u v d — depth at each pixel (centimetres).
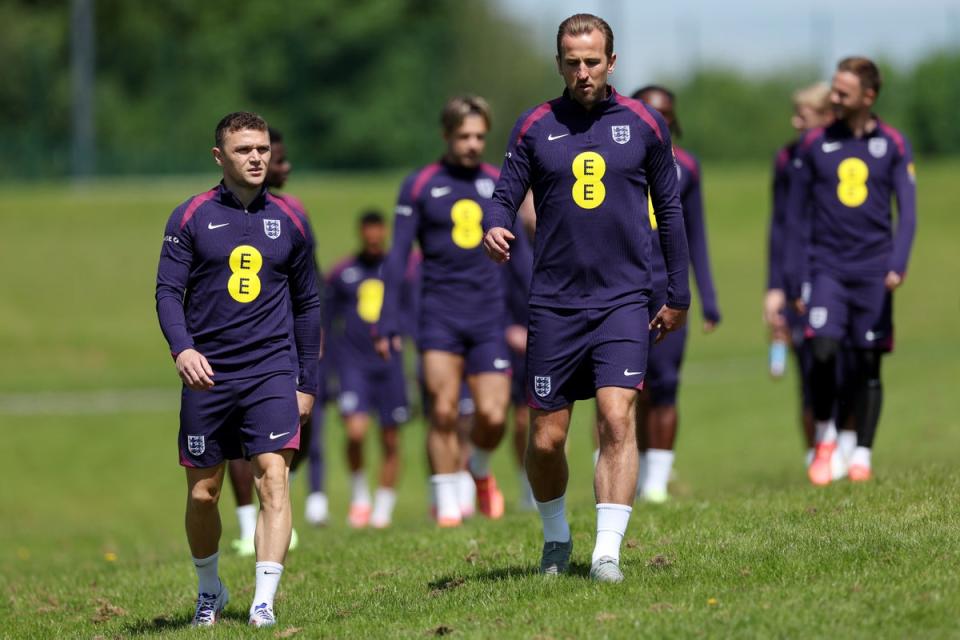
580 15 2416
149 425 8850
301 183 19338
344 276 5631
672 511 3209
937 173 18175
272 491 2438
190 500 2511
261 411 2434
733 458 6650
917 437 5931
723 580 2377
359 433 5619
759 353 10975
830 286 3622
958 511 2742
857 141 3603
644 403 3828
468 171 3978
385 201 16700
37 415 9125
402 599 2580
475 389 4034
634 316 2419
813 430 4412
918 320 12006
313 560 3262
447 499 4028
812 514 2911
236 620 2570
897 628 1989
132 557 4156
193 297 2459
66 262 14412
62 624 2797
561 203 2420
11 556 5050
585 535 3050
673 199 2448
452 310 3984
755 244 15388
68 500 7262
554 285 2445
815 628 2009
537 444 2491
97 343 12025
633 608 2206
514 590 2442
